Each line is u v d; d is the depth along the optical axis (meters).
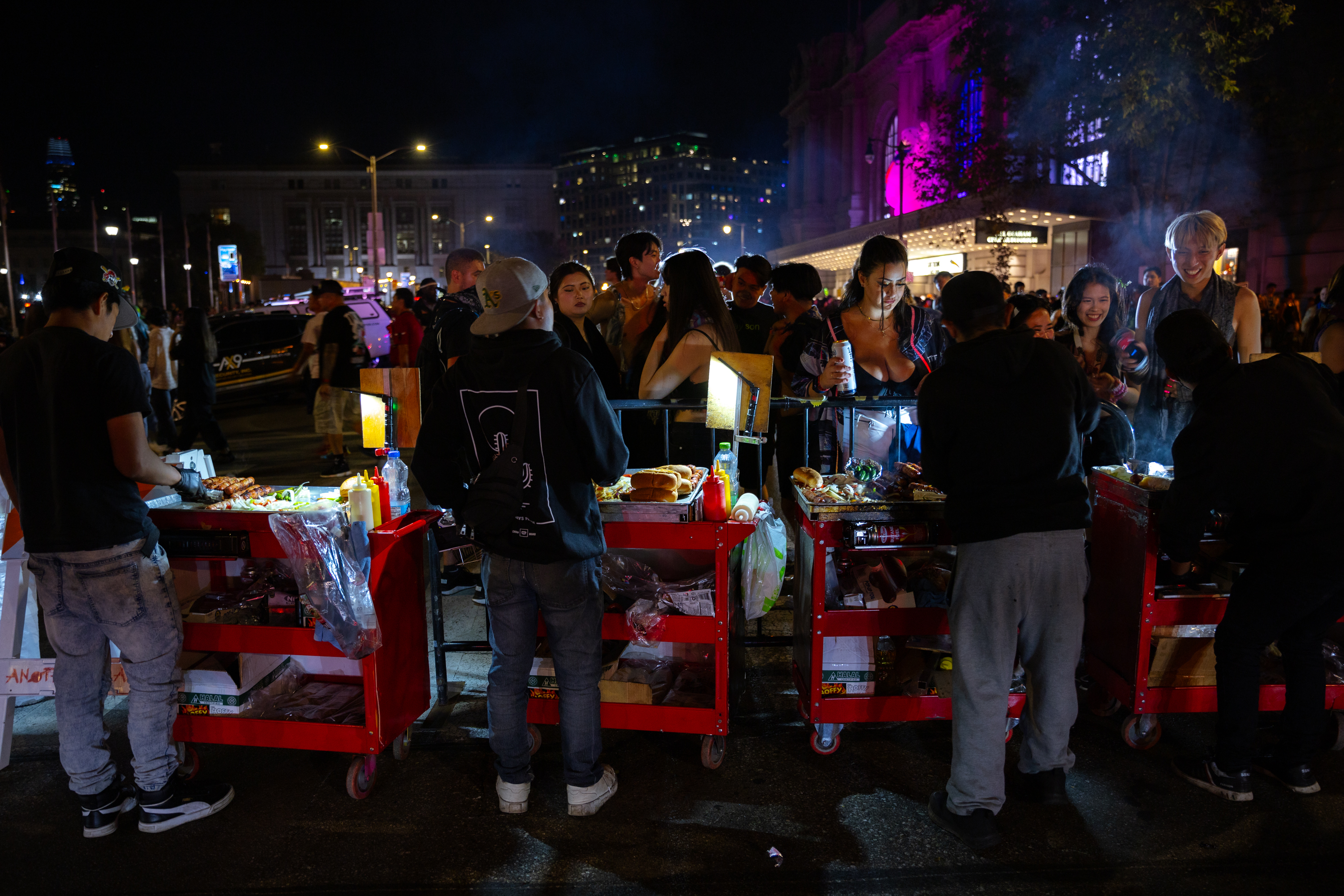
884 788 3.21
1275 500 2.85
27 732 3.73
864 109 46.31
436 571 3.79
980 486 2.73
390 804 3.15
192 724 3.27
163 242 57.84
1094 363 4.23
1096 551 3.70
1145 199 15.27
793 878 2.70
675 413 4.36
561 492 2.75
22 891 2.68
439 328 4.37
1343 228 17.83
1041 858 2.79
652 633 3.24
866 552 3.51
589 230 161.75
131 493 2.84
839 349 3.80
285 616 3.20
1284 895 2.60
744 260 5.23
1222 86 12.57
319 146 26.00
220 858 2.84
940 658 3.38
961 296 2.79
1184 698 3.36
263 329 15.51
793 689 4.05
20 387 2.72
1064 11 13.77
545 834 2.95
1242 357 4.06
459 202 125.94
